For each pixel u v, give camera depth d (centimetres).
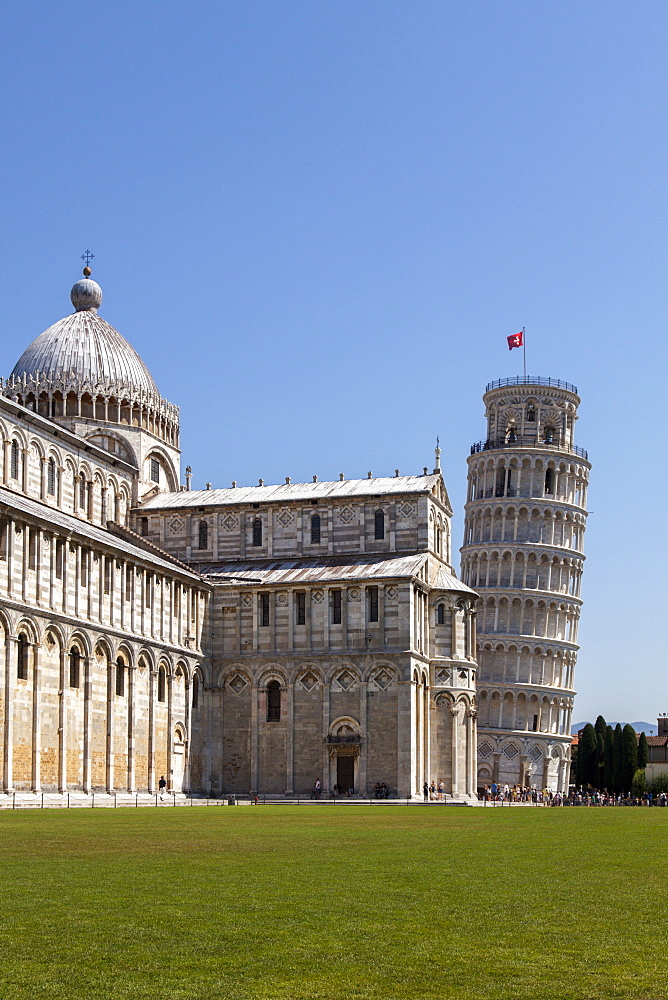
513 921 2495
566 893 2919
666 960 2128
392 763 11675
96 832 4984
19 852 3900
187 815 7025
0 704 8612
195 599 12138
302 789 11925
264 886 2995
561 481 19750
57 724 9388
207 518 13162
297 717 12062
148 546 12356
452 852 4075
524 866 3569
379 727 11769
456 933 2361
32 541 9200
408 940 2291
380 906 2678
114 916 2522
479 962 2112
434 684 12369
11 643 8731
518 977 2006
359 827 5684
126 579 10744
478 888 3000
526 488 19488
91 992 1909
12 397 12950
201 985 1955
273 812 7762
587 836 5138
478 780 18250
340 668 11975
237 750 12231
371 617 11988
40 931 2359
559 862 3725
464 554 19712
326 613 12138
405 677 11750
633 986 1950
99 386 13125
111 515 12781
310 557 12775
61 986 1945
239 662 12306
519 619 18950
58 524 9469
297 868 3428
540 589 19175
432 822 6356
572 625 19588
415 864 3591
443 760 12294
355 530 12762
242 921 2473
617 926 2444
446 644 12531
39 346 13362
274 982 1973
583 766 19562
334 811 8125
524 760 18325
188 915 2539
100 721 10088
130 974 2023
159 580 11369
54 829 5194
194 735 12006
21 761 8888
